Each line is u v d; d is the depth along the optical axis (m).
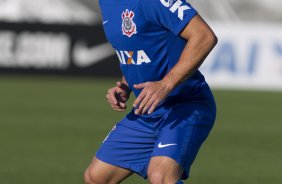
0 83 58.50
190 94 18.73
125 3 17.92
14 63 61.59
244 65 61.09
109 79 62.28
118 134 19.42
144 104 16.98
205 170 30.70
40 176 28.86
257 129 41.94
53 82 60.19
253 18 63.94
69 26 61.62
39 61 61.69
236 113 47.91
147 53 18.17
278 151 35.50
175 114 18.45
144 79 18.72
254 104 52.56
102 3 18.44
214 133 40.28
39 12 61.62
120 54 18.81
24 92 54.16
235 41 61.03
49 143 36.19
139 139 19.16
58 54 61.75
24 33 61.41
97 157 19.62
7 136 37.78
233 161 32.81
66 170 30.09
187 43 17.30
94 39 61.81
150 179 17.64
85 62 61.94
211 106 19.02
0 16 61.22
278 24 61.22
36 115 44.66
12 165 30.84
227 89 60.56
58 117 44.16
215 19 63.53
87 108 47.94
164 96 17.06
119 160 19.39
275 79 61.16
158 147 17.91
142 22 17.75
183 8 17.31
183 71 17.12
